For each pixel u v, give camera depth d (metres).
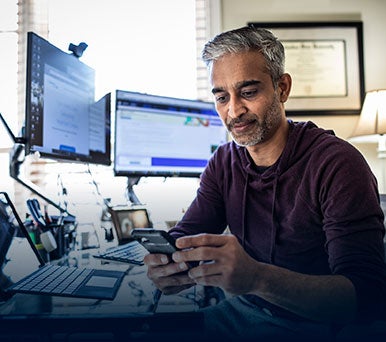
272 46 0.98
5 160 1.87
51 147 1.24
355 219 0.80
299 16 2.09
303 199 0.96
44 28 2.04
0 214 0.92
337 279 0.67
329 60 2.07
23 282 0.74
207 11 2.09
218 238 0.69
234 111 0.96
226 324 0.67
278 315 0.75
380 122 1.78
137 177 1.64
